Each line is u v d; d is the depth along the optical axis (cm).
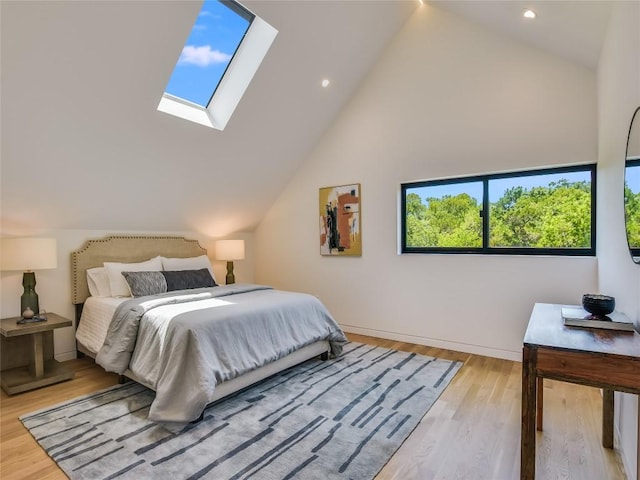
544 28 268
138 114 292
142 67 264
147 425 217
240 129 366
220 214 460
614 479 169
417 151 378
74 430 212
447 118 359
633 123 175
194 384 216
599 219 277
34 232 323
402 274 392
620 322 167
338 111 432
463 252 363
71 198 319
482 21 321
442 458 186
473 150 345
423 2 364
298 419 225
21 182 281
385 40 386
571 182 308
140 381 255
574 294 301
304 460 183
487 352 341
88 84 251
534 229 326
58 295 336
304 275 476
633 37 173
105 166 312
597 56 265
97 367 318
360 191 420
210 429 213
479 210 353
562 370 142
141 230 402
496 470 176
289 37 315
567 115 299
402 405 243
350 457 186
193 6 249
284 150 431
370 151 412
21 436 206
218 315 251
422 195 388
